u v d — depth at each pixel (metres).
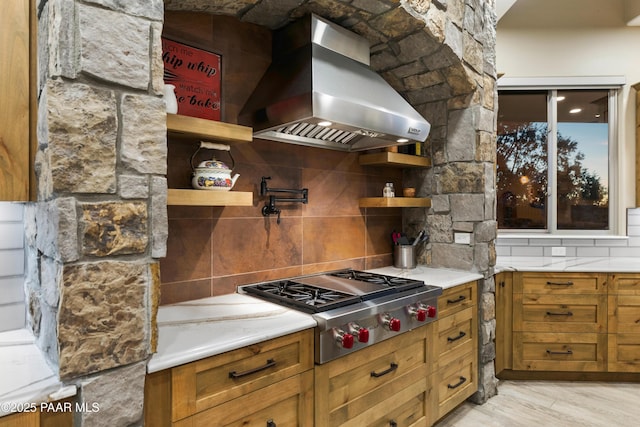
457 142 2.72
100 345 0.99
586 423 2.31
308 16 1.89
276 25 2.02
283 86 1.83
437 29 2.12
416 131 2.15
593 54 3.56
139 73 1.05
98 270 0.99
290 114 1.73
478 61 2.59
